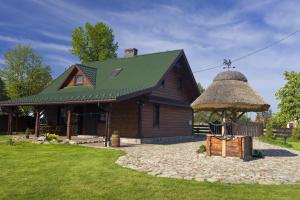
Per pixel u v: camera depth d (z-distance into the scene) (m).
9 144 18.84
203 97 14.75
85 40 45.31
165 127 25.80
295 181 9.43
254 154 15.30
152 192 7.88
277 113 43.03
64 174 9.92
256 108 14.20
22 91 39.50
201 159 13.74
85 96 20.59
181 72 27.88
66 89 26.16
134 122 22.62
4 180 9.11
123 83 23.66
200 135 32.94
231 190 8.16
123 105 23.23
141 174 10.00
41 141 20.12
